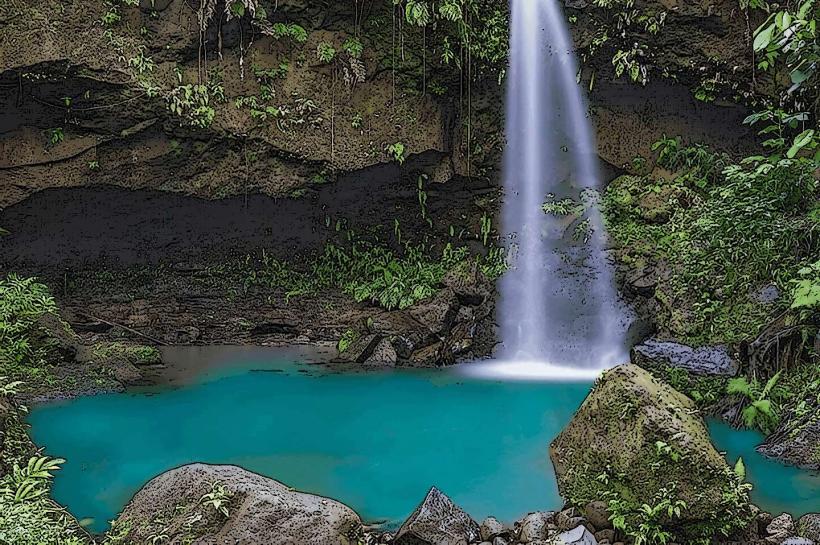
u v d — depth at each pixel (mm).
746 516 4461
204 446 6758
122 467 6156
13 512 3971
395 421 7652
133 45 10211
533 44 12016
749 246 9055
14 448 5516
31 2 9562
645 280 10539
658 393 4680
